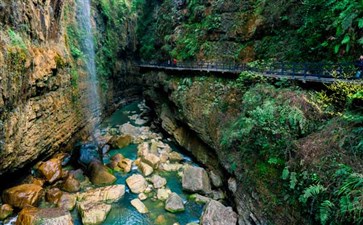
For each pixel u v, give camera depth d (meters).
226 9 16.28
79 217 8.42
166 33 23.39
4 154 7.56
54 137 11.52
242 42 15.08
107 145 14.81
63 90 13.03
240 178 8.55
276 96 8.27
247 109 9.27
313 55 10.45
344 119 6.05
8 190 8.59
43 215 7.41
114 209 8.99
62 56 13.55
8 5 8.35
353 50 8.54
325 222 4.86
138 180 10.60
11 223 7.73
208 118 12.12
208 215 8.02
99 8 23.91
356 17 8.13
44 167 10.27
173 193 9.70
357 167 5.02
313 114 7.00
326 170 5.41
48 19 12.39
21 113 8.53
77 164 11.80
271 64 11.58
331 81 7.36
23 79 8.48
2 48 7.30
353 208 4.34
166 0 24.77
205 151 12.48
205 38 17.30
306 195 5.21
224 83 12.26
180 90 14.94
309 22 10.80
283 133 7.00
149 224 8.30
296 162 6.31
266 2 14.02
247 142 8.52
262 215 7.02
